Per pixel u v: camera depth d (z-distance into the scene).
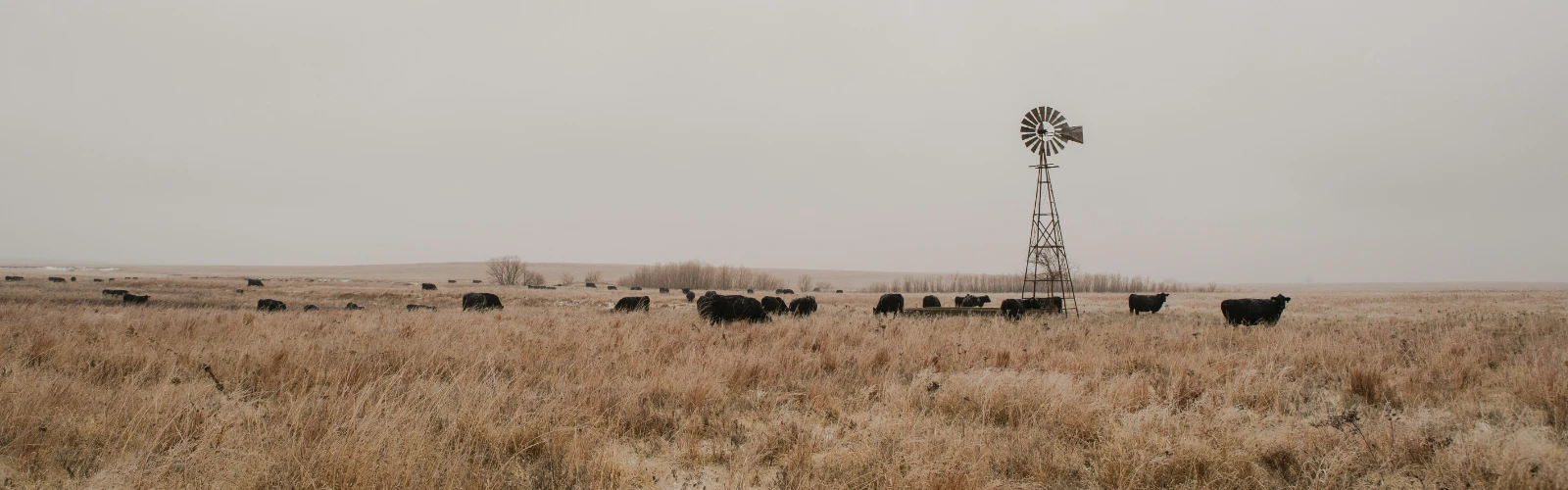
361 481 4.34
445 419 5.94
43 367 7.96
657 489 5.01
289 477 4.46
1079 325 16.66
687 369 8.53
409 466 4.50
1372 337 13.19
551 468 4.92
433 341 10.55
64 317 14.76
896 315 22.67
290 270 151.38
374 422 5.35
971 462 5.29
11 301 24.02
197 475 4.53
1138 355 10.66
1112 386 7.82
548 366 9.01
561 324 14.64
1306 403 7.74
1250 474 5.24
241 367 8.09
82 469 4.75
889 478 4.84
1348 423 6.28
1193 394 7.68
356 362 8.28
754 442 5.96
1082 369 9.59
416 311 21.64
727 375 8.59
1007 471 5.37
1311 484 5.02
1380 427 6.21
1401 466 5.44
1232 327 15.77
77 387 6.53
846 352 10.75
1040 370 9.46
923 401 7.29
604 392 7.29
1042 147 27.66
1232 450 5.54
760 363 9.27
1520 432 6.22
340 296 37.59
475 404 6.41
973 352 10.75
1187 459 5.36
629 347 10.69
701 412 6.90
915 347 11.43
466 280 99.50
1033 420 6.48
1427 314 24.50
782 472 5.10
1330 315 24.69
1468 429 6.42
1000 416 6.94
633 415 6.55
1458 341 12.00
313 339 10.63
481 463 5.08
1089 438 6.19
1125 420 6.55
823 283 122.69
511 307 27.12
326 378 7.54
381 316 17.45
